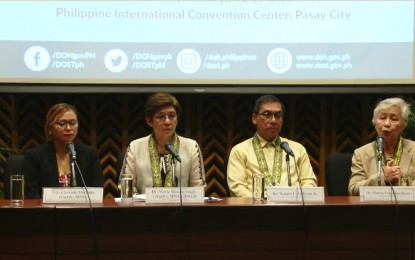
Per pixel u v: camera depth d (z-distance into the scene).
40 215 2.71
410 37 4.99
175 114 3.88
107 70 4.90
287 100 5.51
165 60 4.94
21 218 2.70
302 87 5.00
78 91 4.89
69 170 3.93
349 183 4.09
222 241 2.78
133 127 5.53
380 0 4.98
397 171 3.41
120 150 5.49
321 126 5.50
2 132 5.39
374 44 4.99
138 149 3.95
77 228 2.72
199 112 5.45
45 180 3.85
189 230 2.76
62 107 3.91
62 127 3.88
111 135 5.52
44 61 4.86
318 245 2.81
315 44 4.99
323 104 5.49
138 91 4.93
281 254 2.80
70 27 4.88
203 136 5.56
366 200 2.98
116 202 2.95
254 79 4.98
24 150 5.35
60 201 2.88
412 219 2.83
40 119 5.44
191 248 2.77
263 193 3.11
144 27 4.93
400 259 2.84
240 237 2.79
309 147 5.56
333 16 4.99
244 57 4.97
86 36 4.89
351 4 4.98
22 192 2.95
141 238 2.75
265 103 4.16
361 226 2.83
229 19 4.97
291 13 4.98
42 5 4.86
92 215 2.70
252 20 4.97
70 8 4.88
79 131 5.47
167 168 3.80
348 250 2.83
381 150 3.51
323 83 4.99
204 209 2.76
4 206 2.72
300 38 4.99
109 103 5.46
